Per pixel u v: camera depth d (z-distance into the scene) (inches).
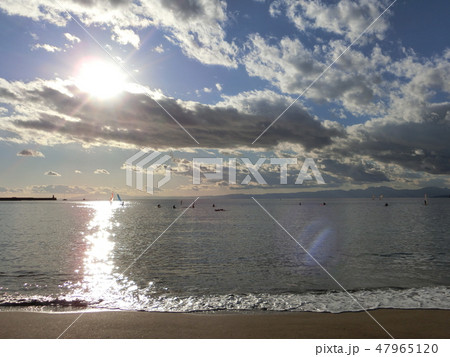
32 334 257.0
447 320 288.7
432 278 489.4
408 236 1062.4
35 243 930.7
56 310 328.5
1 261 640.4
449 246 833.5
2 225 1593.3
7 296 389.7
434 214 2463.1
